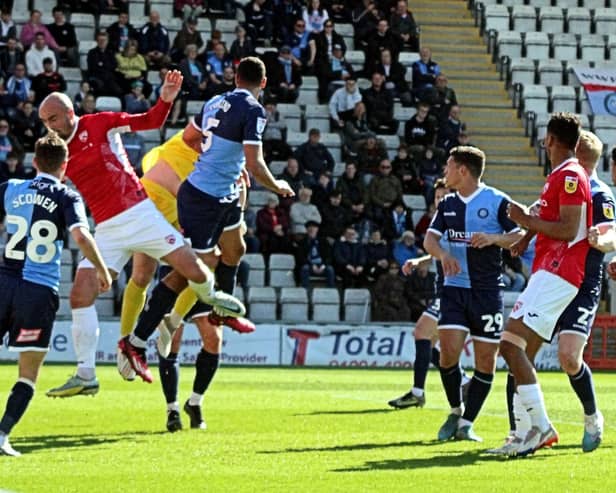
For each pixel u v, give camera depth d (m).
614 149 16.64
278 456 15.19
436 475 13.43
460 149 17.28
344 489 12.36
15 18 49.38
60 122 17.09
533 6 56.09
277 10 50.09
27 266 14.94
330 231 43.91
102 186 17.25
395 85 50.06
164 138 46.03
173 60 47.59
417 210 46.38
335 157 48.12
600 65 53.88
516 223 16.64
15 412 15.09
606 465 14.51
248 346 41.78
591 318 15.85
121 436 17.61
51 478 13.08
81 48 48.94
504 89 53.84
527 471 13.84
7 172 42.00
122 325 18.88
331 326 42.28
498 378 35.25
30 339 14.98
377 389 29.42
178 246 17.27
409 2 56.34
